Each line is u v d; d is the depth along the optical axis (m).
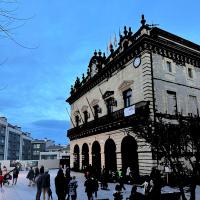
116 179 23.20
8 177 23.31
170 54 24.92
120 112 24.70
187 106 24.66
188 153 9.27
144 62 22.94
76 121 40.50
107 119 27.22
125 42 27.00
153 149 9.60
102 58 32.31
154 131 9.40
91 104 34.22
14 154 93.75
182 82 25.08
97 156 30.97
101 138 29.20
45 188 13.21
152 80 22.55
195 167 8.76
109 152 27.75
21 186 21.70
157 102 22.28
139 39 23.28
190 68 26.48
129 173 22.09
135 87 24.05
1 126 84.44
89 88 35.50
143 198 10.56
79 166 36.94
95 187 14.27
